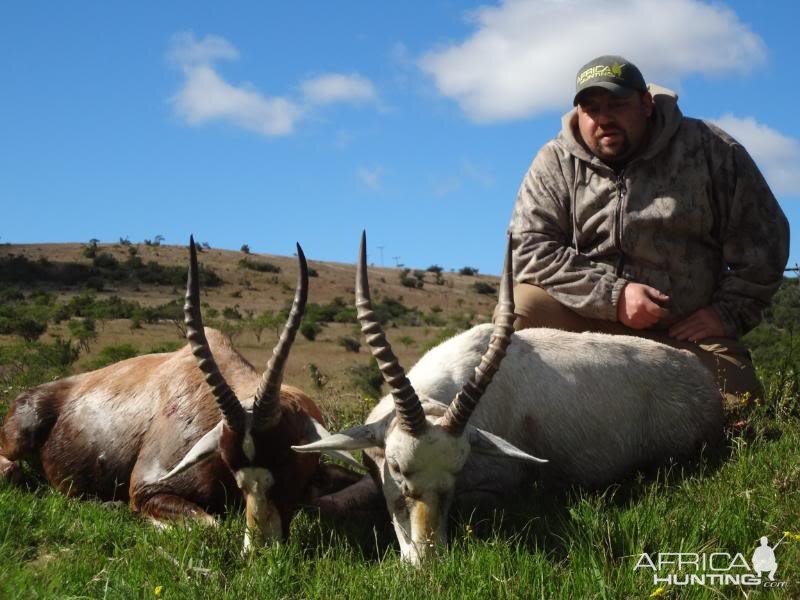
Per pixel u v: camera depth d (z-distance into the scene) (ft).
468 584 14.33
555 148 25.25
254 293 435.12
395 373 16.44
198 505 20.65
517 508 19.06
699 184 23.54
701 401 22.67
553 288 24.72
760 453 19.77
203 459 18.88
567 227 25.20
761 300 24.02
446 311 417.28
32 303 347.15
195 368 22.41
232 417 18.01
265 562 16.15
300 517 19.19
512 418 20.71
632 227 23.80
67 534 18.67
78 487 23.43
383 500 19.49
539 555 15.07
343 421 27.84
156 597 14.57
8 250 502.79
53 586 15.07
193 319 18.24
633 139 23.58
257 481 17.93
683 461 22.38
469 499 19.44
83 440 23.47
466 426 17.83
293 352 176.14
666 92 23.94
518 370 21.03
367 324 16.75
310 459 19.36
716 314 24.03
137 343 189.57
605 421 21.44
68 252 516.32
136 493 21.21
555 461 21.11
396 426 17.11
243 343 201.67
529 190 25.62
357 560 16.65
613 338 22.65
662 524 15.81
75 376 25.52
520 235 25.52
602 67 23.22
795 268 28.25
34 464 24.79
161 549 16.83
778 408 23.65
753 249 23.79
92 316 267.80
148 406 22.62
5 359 118.32
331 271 547.49
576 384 21.34
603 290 23.94
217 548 17.07
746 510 16.01
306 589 14.97
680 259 24.02
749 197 23.68
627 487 20.70
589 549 14.96
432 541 16.15
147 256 520.83
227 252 575.79
